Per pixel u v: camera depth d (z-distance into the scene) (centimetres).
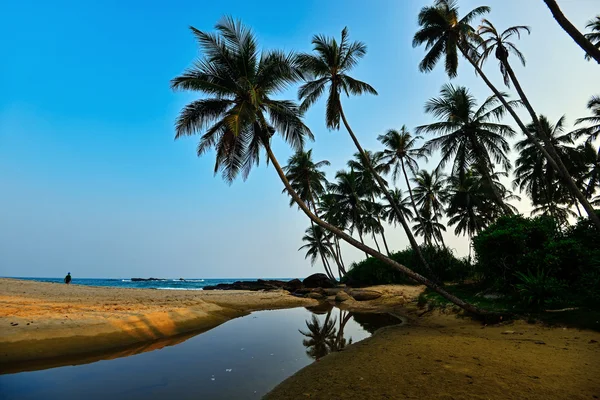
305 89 1888
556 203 3725
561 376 524
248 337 1155
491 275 1584
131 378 650
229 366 757
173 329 1183
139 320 1135
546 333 898
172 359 814
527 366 586
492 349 742
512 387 476
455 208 3581
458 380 517
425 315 1599
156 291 2780
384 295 2509
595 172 2952
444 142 2300
